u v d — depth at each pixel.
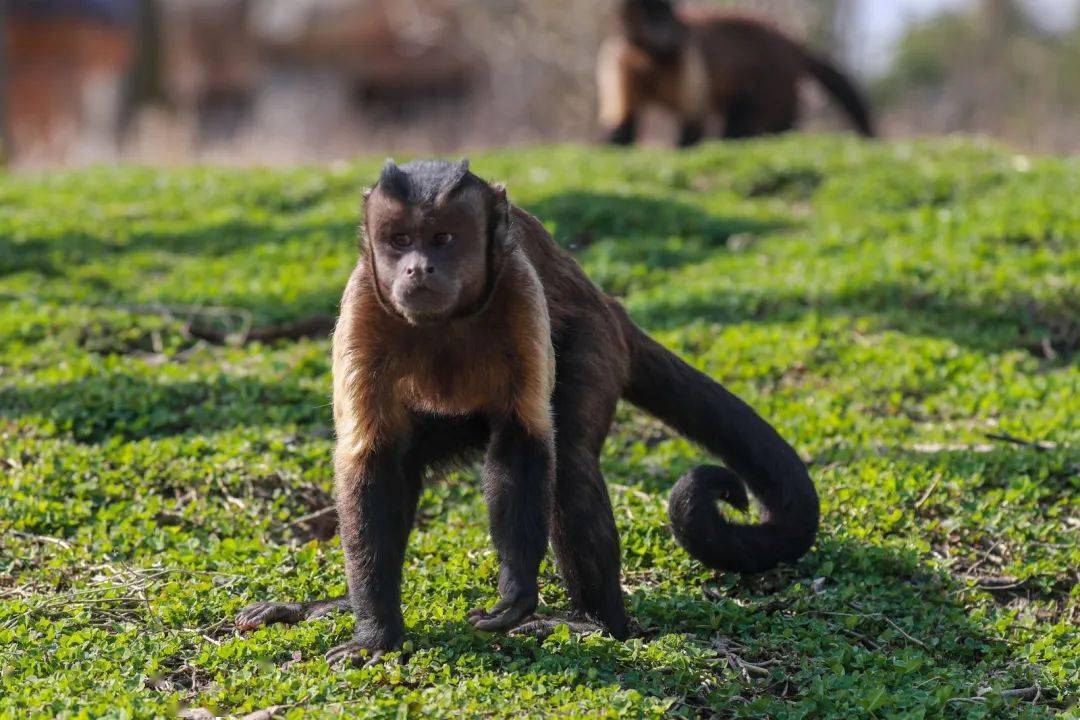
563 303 9.05
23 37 46.03
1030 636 9.17
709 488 9.27
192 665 8.30
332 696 7.75
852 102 30.36
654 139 53.06
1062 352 14.84
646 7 26.81
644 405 10.02
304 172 23.22
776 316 15.52
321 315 15.59
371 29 56.97
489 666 8.22
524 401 8.32
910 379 13.64
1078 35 56.56
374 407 8.31
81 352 14.16
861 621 9.27
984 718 8.09
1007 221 17.80
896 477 11.18
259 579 9.52
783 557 9.59
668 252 18.28
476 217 8.07
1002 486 11.22
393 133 52.09
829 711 8.04
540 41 53.38
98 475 11.20
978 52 57.62
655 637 8.98
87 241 18.77
